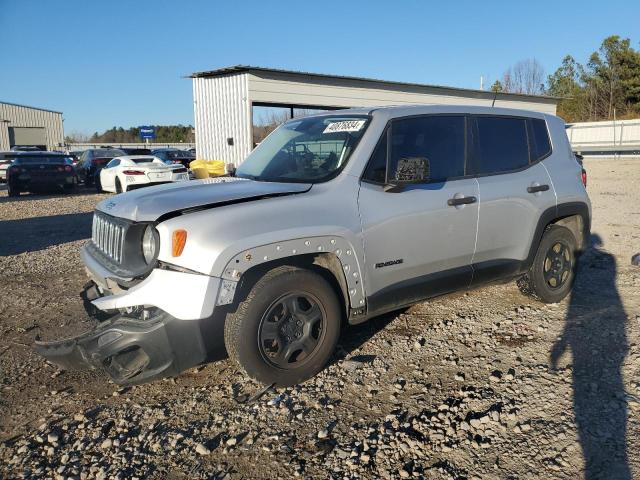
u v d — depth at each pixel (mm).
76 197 18094
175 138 85625
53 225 11414
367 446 2961
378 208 3820
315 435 3090
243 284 3385
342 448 2953
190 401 3504
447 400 3436
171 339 3186
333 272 3758
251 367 3428
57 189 18859
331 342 3699
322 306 3617
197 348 3295
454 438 3018
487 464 2785
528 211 4758
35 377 3900
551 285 5168
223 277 3146
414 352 4168
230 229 3229
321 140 4188
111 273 3438
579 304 5199
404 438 3025
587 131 39719
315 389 3607
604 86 53281
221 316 3539
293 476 2744
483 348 4223
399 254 3941
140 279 3291
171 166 17016
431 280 4191
